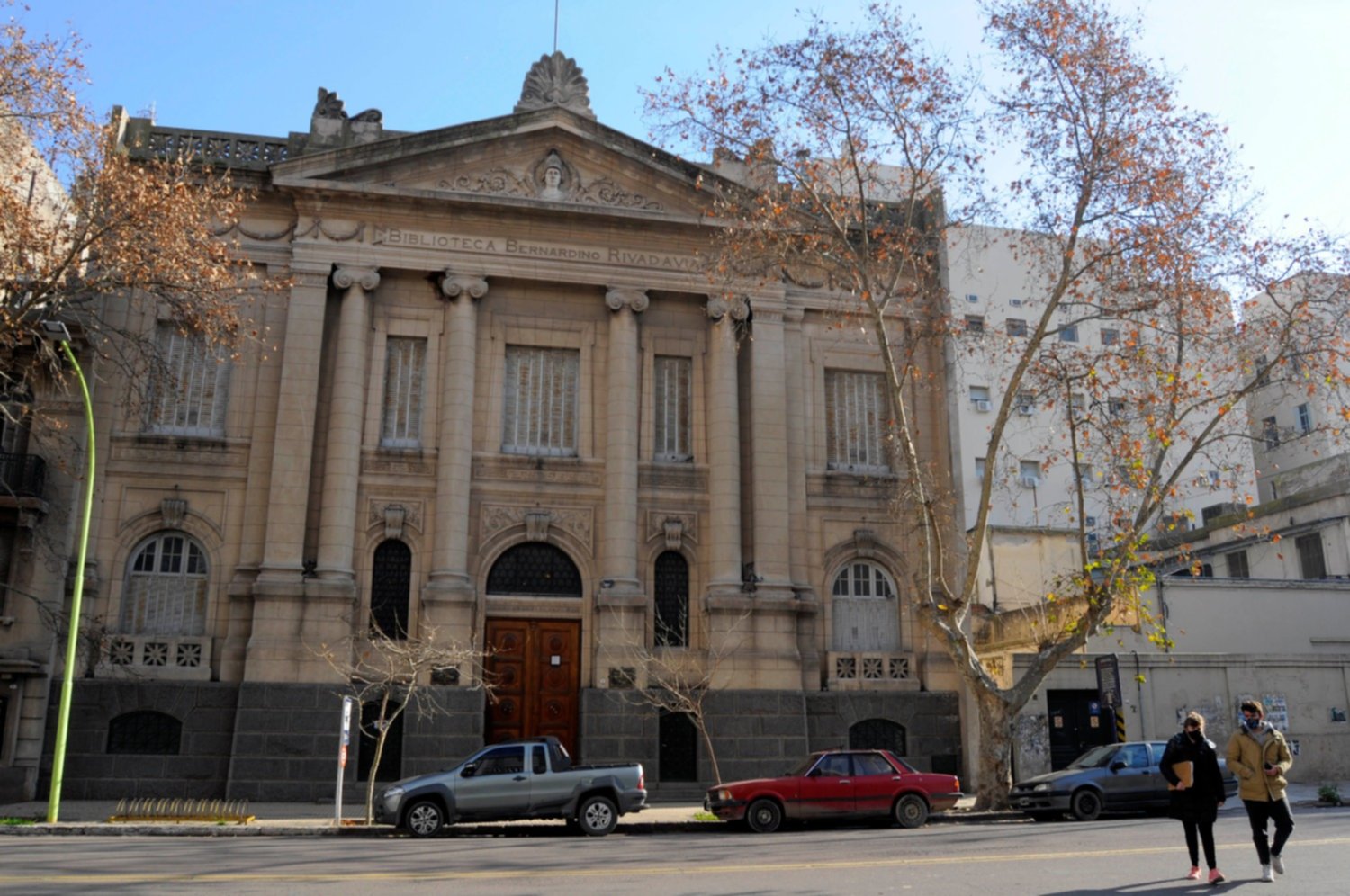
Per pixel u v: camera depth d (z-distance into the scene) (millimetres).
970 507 45250
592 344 31281
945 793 21078
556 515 29984
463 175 30766
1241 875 12391
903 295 28922
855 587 31422
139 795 26219
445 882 12453
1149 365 25125
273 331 29281
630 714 28469
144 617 27656
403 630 28469
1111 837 16984
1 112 21922
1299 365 24906
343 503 28250
